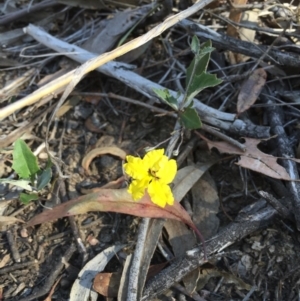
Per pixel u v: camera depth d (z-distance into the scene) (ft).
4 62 1.25
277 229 0.97
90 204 0.94
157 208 0.93
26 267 0.95
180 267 0.89
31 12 1.32
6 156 1.08
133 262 0.88
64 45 1.20
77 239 0.96
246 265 0.94
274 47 1.14
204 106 1.08
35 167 0.97
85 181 1.05
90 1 1.27
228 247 0.96
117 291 0.90
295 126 1.09
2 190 1.04
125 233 0.98
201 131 1.09
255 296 0.91
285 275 0.92
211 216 0.99
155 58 1.24
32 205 1.02
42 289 0.92
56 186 1.04
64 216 0.94
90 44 1.23
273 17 1.24
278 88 1.15
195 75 0.97
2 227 1.00
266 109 1.12
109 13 1.31
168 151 1.01
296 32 1.17
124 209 0.93
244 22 1.21
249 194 1.02
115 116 1.16
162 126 1.13
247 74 1.11
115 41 1.23
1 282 0.93
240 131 1.06
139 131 1.13
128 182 0.95
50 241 0.98
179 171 1.02
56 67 1.25
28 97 0.98
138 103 1.12
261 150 1.07
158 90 0.99
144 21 1.24
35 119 1.13
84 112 1.16
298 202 0.93
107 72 1.16
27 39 1.30
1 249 0.98
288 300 0.90
